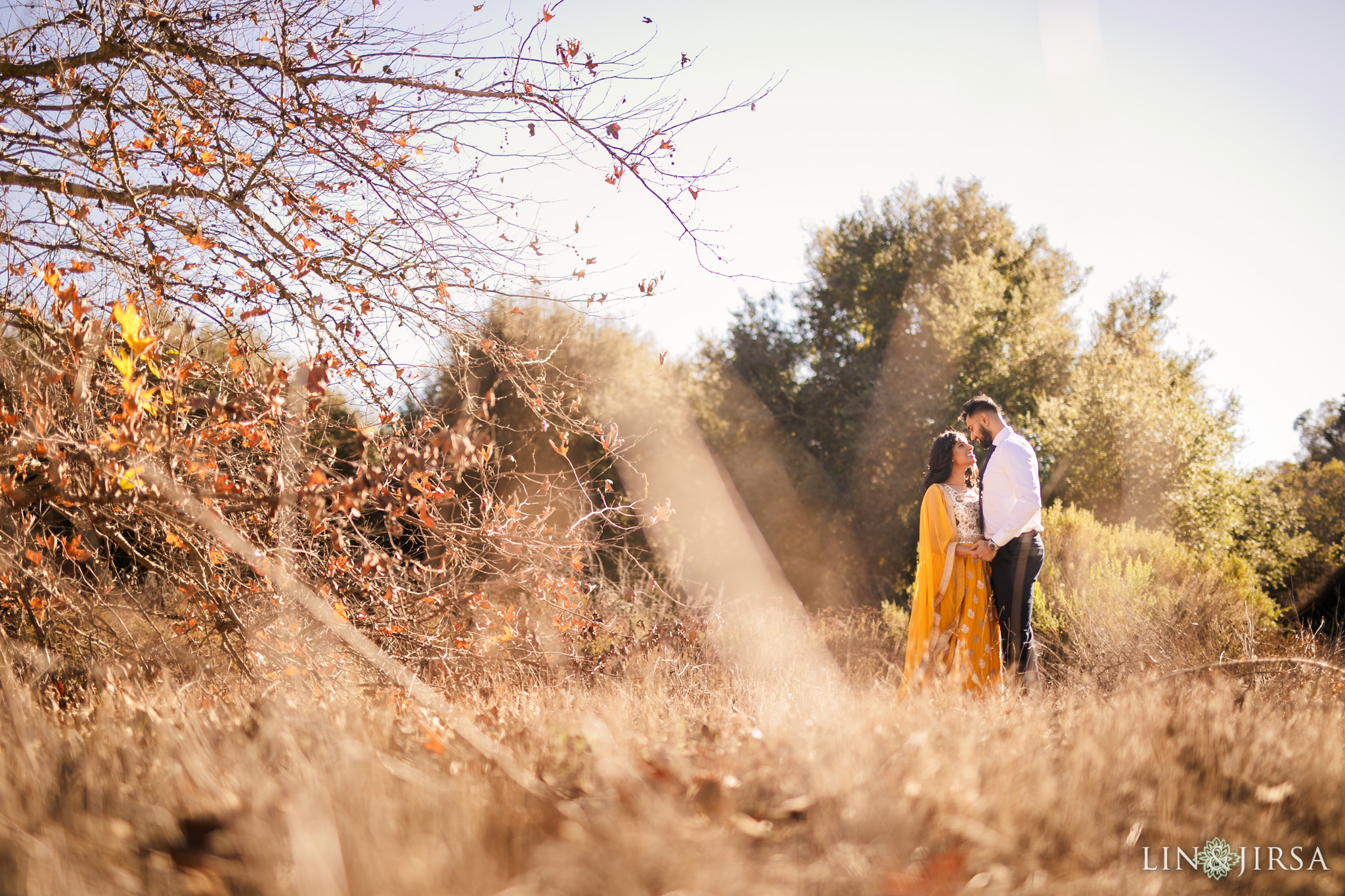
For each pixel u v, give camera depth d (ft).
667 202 13.20
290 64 13.15
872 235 75.05
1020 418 51.29
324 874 3.83
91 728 7.25
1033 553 13.42
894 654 22.22
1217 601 19.74
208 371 12.45
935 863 4.53
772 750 6.42
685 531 61.67
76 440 9.84
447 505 14.57
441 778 5.85
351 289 13.92
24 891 4.06
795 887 4.21
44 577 11.11
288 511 10.84
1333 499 61.87
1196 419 44.45
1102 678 12.74
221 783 5.41
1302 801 5.65
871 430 63.87
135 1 12.48
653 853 4.19
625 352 58.90
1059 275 74.13
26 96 12.55
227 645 11.59
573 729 7.07
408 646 13.21
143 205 12.60
